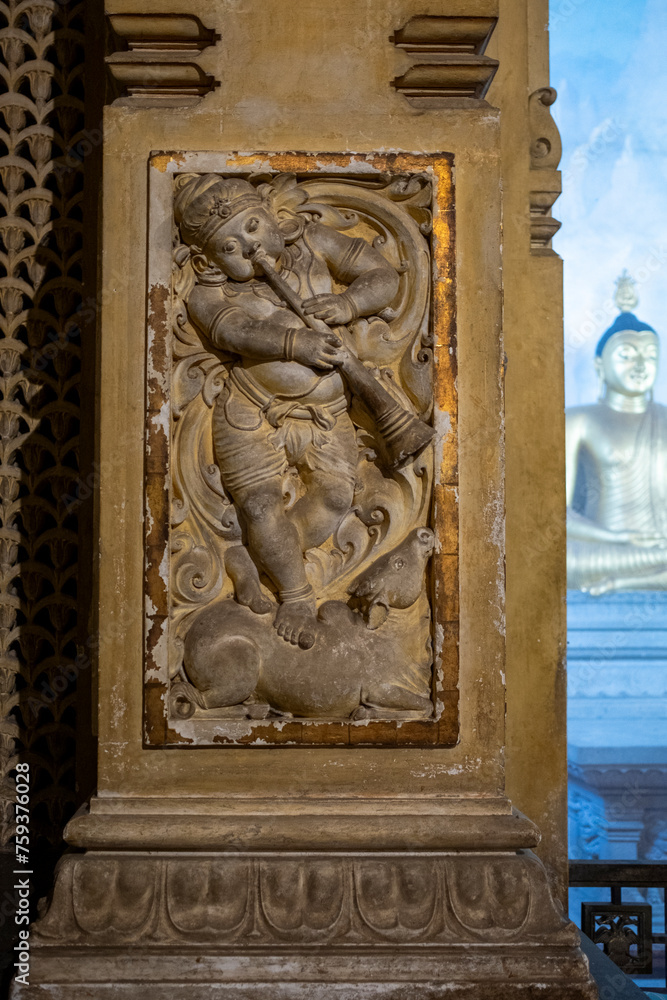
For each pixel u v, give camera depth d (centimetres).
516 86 238
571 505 667
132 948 165
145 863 168
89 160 242
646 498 657
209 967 163
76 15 248
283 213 184
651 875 253
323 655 173
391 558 177
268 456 177
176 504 178
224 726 172
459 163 184
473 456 181
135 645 176
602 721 612
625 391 667
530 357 233
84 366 238
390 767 176
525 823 173
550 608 227
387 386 181
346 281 186
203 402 181
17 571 240
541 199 242
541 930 168
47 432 249
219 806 172
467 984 162
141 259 180
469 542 180
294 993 161
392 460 177
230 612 176
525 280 234
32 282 244
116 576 177
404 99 185
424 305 181
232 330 175
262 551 175
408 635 178
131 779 174
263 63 184
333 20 185
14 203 245
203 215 176
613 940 251
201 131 182
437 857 171
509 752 223
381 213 183
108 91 217
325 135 183
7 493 241
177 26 183
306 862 169
